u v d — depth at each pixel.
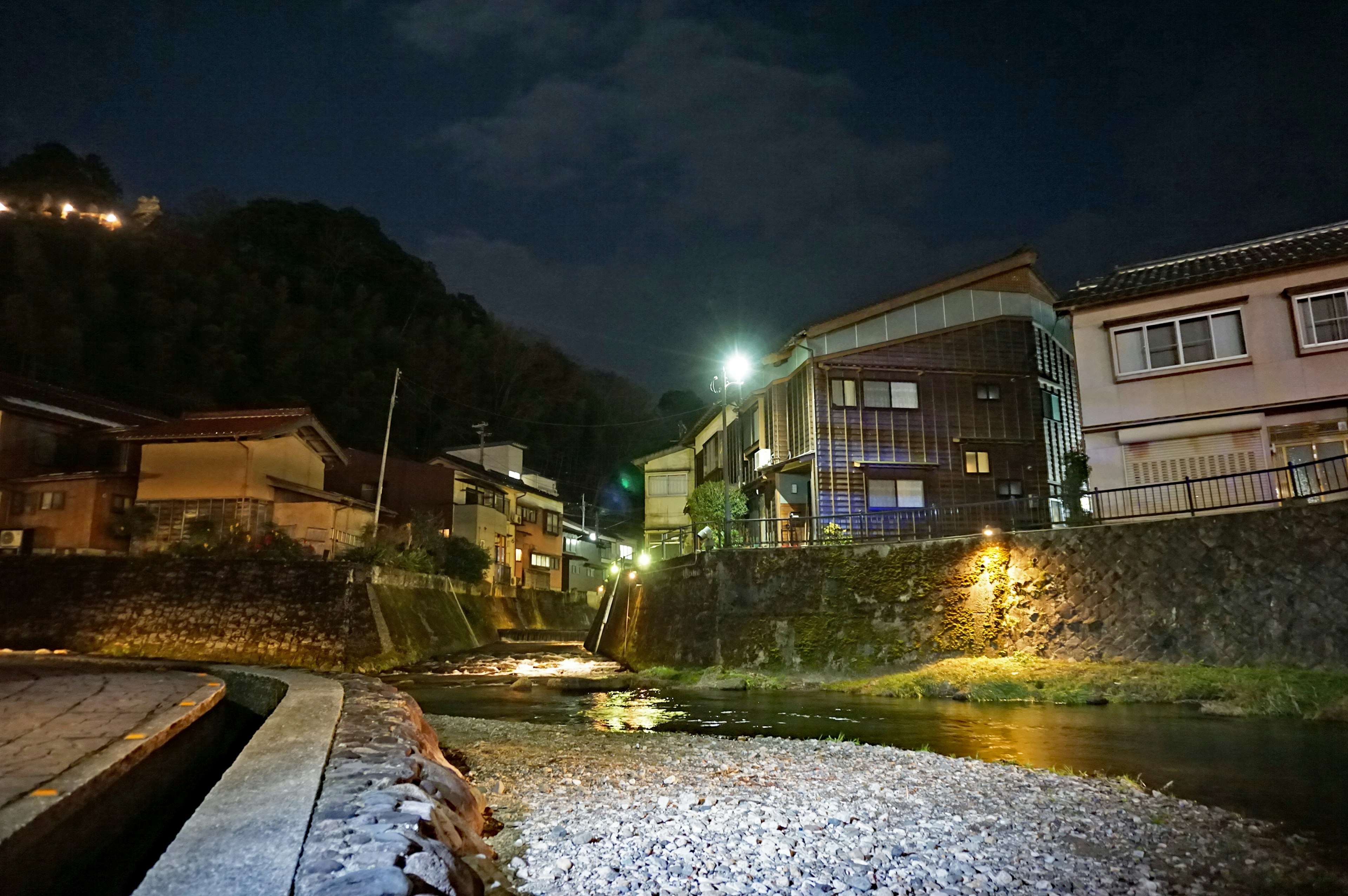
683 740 13.58
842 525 29.50
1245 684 15.79
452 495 51.09
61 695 10.86
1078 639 19.77
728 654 24.53
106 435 34.97
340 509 37.25
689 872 6.25
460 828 6.07
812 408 30.62
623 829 7.46
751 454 36.06
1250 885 6.41
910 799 9.07
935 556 22.67
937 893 6.07
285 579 29.89
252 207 68.31
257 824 4.69
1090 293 25.45
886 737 13.89
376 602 30.78
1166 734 13.13
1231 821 8.16
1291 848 7.32
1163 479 23.22
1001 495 30.66
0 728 8.17
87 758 6.76
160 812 8.05
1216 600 18.30
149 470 34.06
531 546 61.94
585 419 86.62
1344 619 16.36
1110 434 24.09
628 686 22.94
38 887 5.14
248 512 33.59
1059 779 10.10
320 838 4.48
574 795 9.12
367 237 74.44
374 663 28.50
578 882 5.98
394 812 5.12
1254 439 22.28
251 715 13.66
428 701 20.50
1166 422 23.33
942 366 31.47
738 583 25.34
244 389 52.75
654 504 48.25
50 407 35.22
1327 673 15.94
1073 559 20.64
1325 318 22.06
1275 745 11.88
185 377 49.78
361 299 67.94
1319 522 17.27
